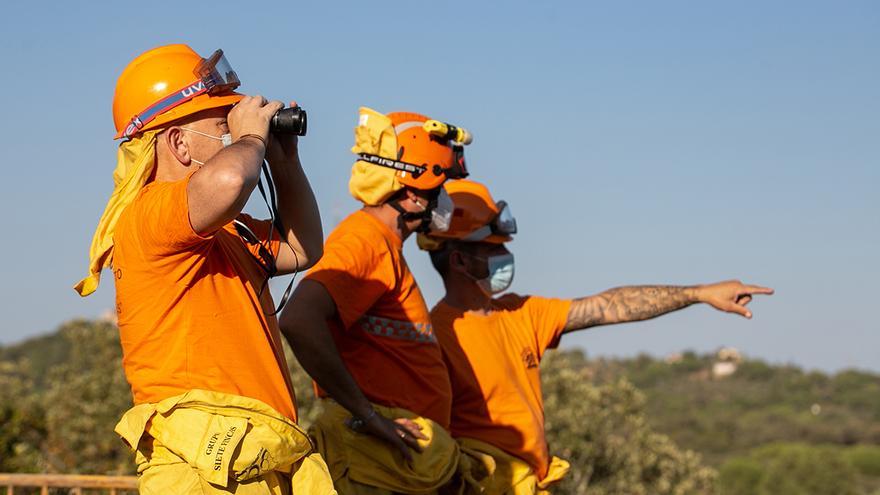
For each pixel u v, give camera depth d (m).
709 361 136.75
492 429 6.57
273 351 4.42
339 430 5.62
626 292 7.11
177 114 4.35
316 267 5.50
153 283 4.16
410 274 5.96
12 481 6.25
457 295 6.80
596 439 27.61
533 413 6.74
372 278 5.65
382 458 5.58
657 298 6.99
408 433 5.64
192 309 4.19
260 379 4.30
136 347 4.21
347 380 5.45
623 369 133.25
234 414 4.16
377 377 5.74
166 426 4.14
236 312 4.32
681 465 29.78
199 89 4.39
